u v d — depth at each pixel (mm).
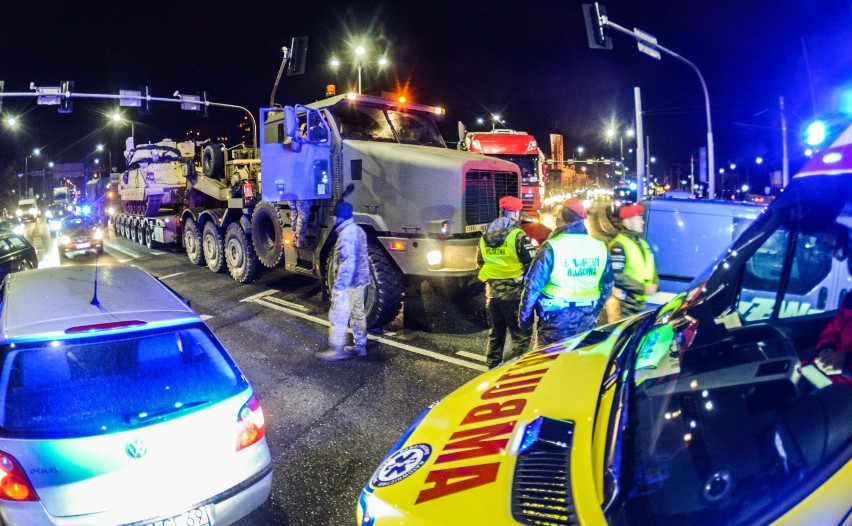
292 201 9367
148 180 16844
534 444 1853
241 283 11609
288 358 7125
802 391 1693
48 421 3074
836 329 1761
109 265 5180
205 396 3424
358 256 7082
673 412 1838
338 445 4852
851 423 1419
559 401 2088
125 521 3014
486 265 6121
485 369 6648
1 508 2881
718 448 1622
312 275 9242
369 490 1975
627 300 5441
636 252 5371
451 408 2391
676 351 2199
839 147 1984
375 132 9031
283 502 4035
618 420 1830
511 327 6129
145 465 3084
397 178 8039
